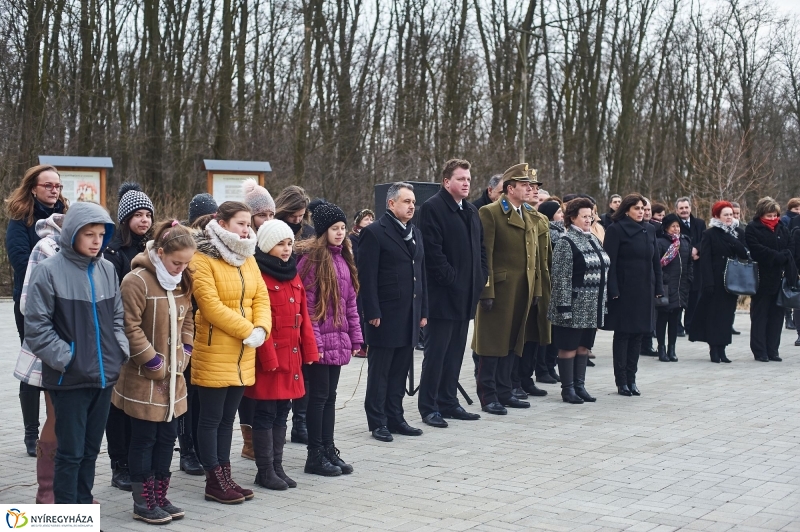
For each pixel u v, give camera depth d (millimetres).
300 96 30031
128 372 5230
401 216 7523
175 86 27062
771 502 5562
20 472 6250
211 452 5598
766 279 11867
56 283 4688
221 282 5527
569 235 9047
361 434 7672
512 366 9242
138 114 28906
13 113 24359
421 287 7641
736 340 14516
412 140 30594
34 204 6199
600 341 14414
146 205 5852
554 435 7582
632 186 39344
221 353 5551
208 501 5668
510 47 32625
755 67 36406
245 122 28234
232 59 26859
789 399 9219
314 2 27953
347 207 29531
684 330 14992
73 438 4762
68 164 16703
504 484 6020
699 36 36781
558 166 34844
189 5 27625
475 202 10016
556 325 9062
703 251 11883
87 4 25359
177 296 5320
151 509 5191
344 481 6137
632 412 8586
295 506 5535
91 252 4777
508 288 8594
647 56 35875
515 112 31828
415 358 12680
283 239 5918
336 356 6324
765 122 37000
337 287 6371
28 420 6730
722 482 6047
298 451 7090
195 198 7008
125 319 5102
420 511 5395
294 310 5965
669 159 39250
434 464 6602
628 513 5328
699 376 10797
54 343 4625
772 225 11781
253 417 6023
